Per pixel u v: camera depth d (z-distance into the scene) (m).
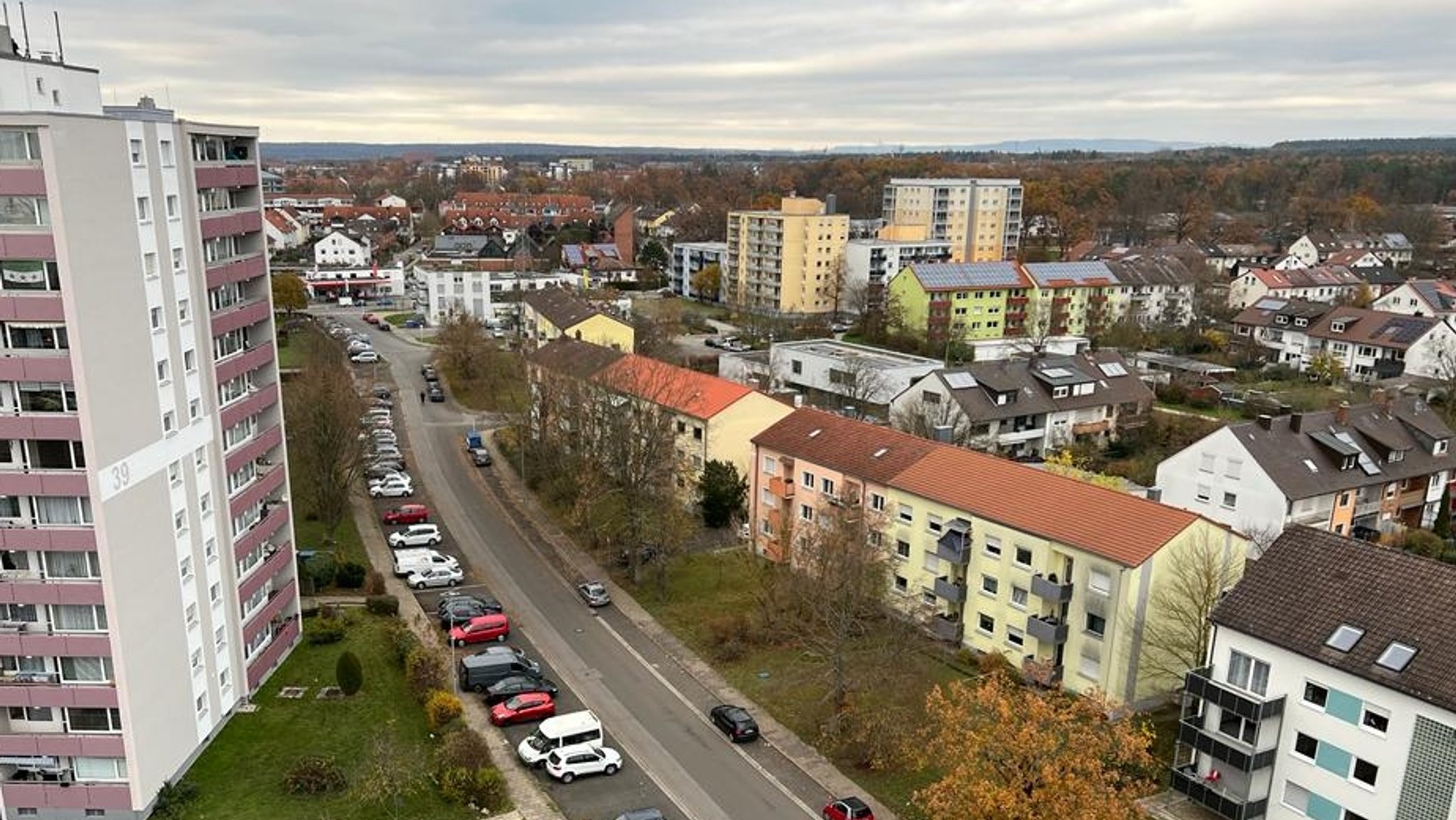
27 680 37.09
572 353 85.31
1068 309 141.12
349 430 66.12
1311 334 124.44
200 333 42.31
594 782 41.59
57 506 36.28
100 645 36.59
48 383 35.16
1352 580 37.41
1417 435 72.38
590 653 53.03
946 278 135.25
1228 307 153.50
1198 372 116.50
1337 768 35.53
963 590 53.78
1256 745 36.88
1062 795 31.09
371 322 146.00
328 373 75.50
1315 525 65.62
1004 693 36.84
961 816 32.44
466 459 84.88
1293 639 36.50
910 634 50.91
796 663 51.81
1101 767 32.94
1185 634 46.88
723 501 69.06
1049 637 48.34
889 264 164.00
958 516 53.81
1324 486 65.31
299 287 132.00
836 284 162.00
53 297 34.12
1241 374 119.44
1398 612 35.53
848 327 149.38
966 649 53.38
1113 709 38.81
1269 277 152.38
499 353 113.69
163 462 39.22
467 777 39.62
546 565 64.38
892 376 100.56
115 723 37.44
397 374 114.00
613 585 61.75
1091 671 47.81
